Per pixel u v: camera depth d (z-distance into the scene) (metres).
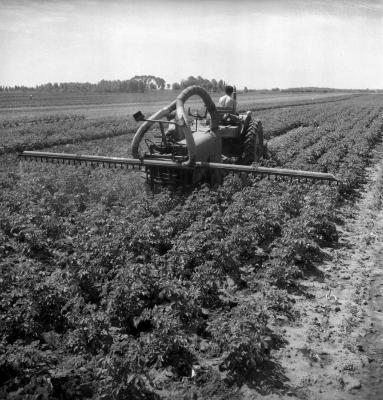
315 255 10.16
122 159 12.42
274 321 7.65
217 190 12.70
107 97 77.19
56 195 12.24
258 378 6.38
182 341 6.63
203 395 6.08
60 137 24.27
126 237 9.50
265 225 10.80
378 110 45.44
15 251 9.68
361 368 6.61
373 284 8.99
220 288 8.59
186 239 9.67
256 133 16.17
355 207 13.87
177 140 12.48
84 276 8.36
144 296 8.11
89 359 6.67
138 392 5.98
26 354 6.21
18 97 73.38
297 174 11.41
